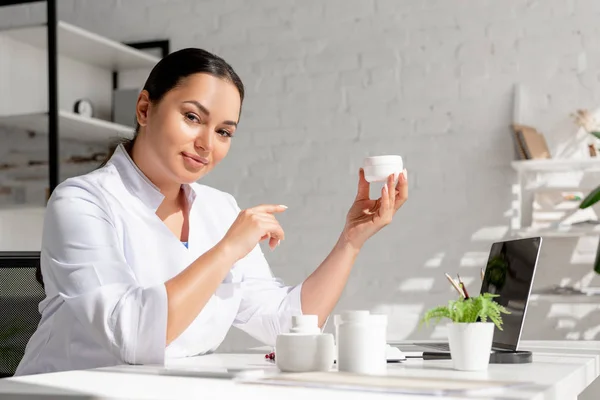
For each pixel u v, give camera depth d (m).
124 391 0.93
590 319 3.51
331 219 3.88
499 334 1.57
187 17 4.19
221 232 1.77
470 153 3.72
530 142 3.51
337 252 1.71
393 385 0.93
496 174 3.68
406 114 3.82
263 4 4.07
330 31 3.96
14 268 1.84
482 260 3.66
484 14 3.75
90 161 4.02
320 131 3.93
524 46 3.69
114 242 1.45
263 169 3.99
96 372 1.17
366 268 3.80
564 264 3.54
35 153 3.58
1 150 3.63
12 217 3.65
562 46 3.64
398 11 3.87
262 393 0.91
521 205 3.59
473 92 3.74
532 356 1.52
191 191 1.70
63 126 3.68
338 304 3.82
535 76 3.66
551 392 0.97
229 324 1.64
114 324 1.31
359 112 3.88
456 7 3.79
